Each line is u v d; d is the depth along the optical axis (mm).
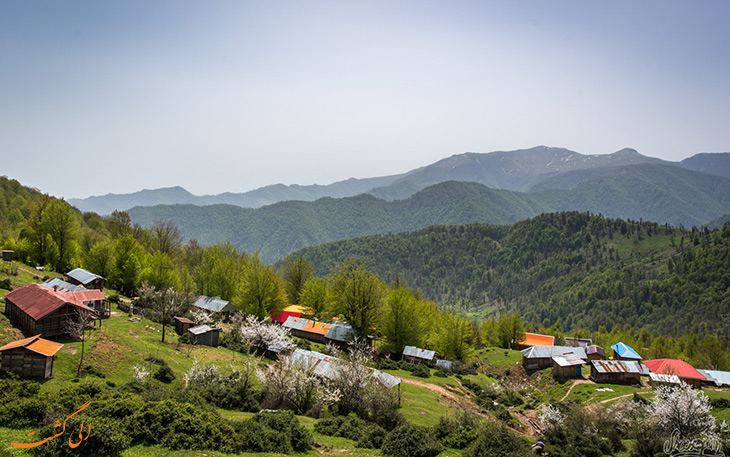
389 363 75250
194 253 142000
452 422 38500
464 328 95562
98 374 39594
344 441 32812
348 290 86188
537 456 34469
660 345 123812
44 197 122062
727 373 79562
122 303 73750
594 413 49344
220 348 63531
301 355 54688
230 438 26891
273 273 96688
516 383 86688
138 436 24938
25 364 35625
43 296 48656
